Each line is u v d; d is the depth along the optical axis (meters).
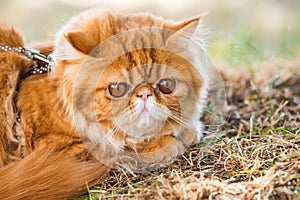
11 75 0.64
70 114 0.60
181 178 0.58
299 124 0.70
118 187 0.59
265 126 0.70
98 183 0.60
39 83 0.62
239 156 0.61
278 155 0.60
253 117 0.73
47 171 0.59
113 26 0.61
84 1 1.32
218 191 0.56
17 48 0.67
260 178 0.56
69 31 0.59
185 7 1.42
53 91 0.61
